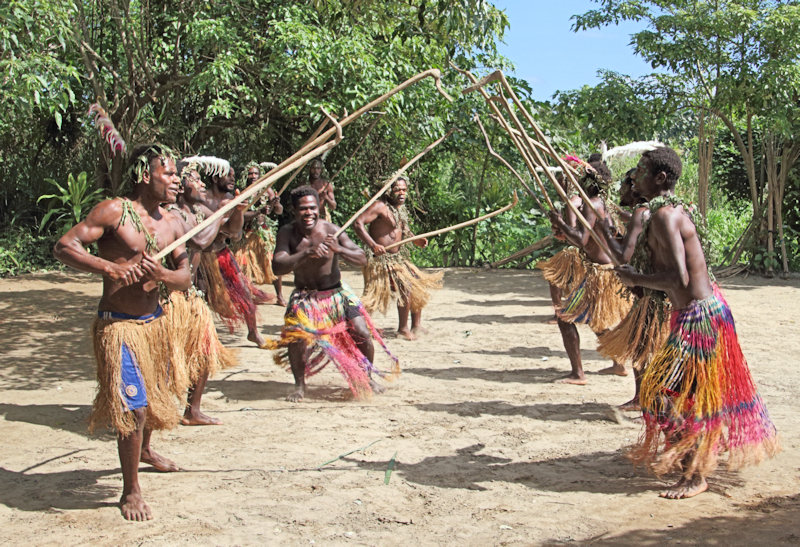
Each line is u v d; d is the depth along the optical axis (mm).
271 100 12836
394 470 3975
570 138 15211
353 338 5527
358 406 5262
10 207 14422
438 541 3107
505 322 8633
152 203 3561
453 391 5652
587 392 5586
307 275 5477
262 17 12617
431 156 15328
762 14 12062
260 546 3084
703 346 3488
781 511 3309
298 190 5441
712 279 3684
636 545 3014
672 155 3729
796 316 8805
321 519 3346
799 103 12805
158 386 3584
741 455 3740
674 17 12344
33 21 7090
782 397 5320
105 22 13227
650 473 3857
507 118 14070
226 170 6359
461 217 15156
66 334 7949
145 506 3408
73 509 3479
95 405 3477
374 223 7523
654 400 3582
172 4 12789
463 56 14023
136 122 13781
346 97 11898
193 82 11930
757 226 13156
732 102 12422
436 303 10109
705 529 3139
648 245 3709
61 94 7137
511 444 4398
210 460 4164
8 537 3178
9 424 4816
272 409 5195
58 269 12945
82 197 13547
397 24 13148
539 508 3438
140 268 3336
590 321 5641
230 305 6414
